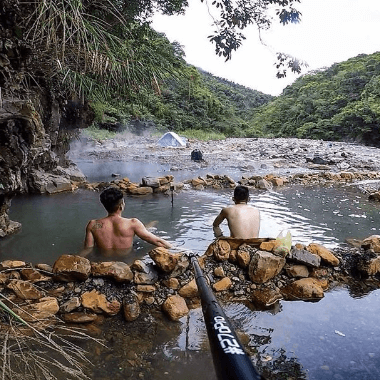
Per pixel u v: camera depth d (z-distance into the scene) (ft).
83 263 8.71
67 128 25.68
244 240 10.36
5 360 5.04
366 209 17.94
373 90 103.19
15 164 11.89
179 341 7.08
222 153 46.78
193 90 101.71
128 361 6.44
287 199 20.10
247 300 8.70
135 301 8.15
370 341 7.09
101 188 21.45
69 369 5.50
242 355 3.14
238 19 17.02
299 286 8.91
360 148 62.28
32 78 15.66
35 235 13.03
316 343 7.01
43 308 7.61
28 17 11.36
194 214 16.31
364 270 9.78
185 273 9.23
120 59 14.92
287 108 159.33
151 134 79.10
